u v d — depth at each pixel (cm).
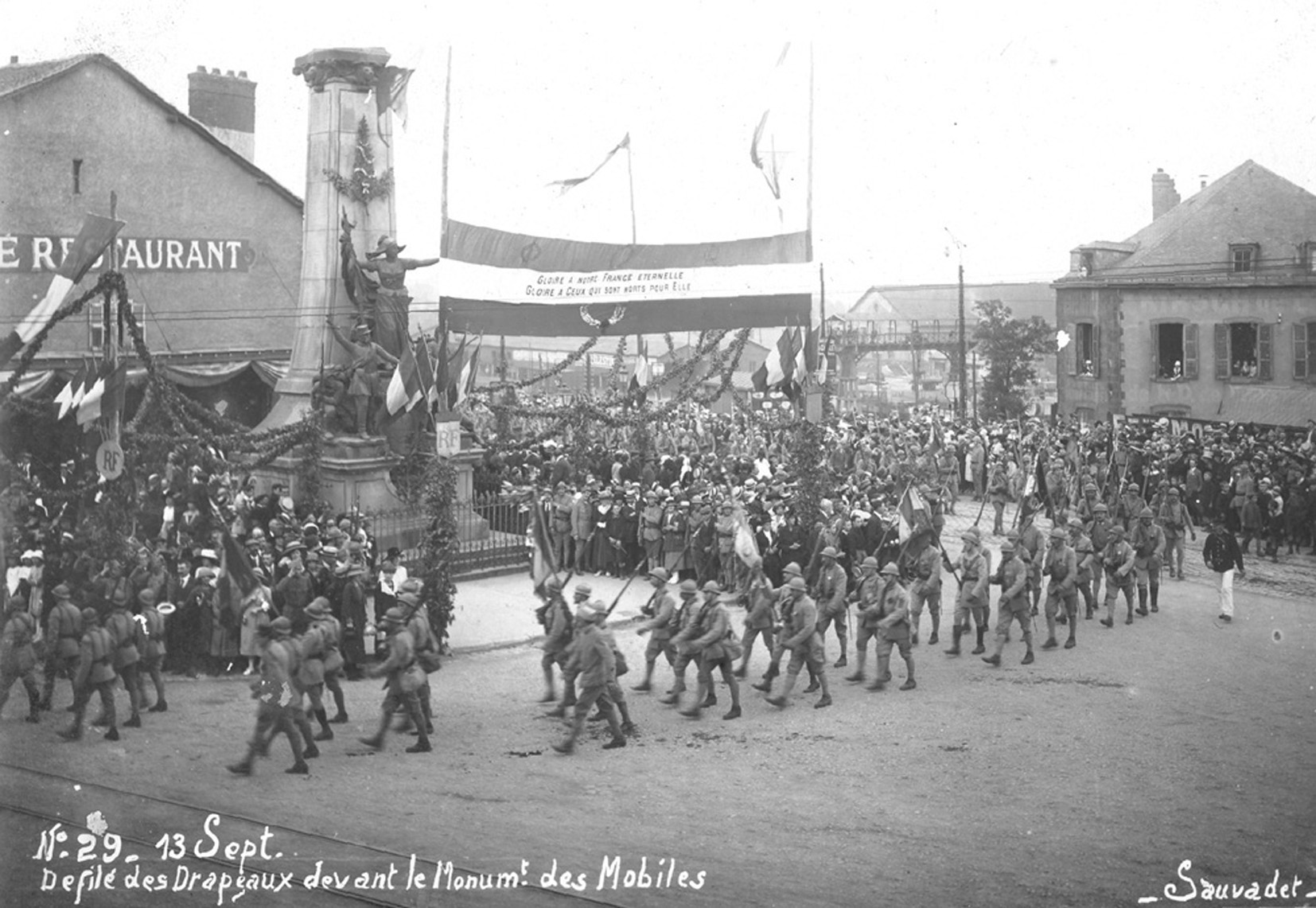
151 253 3162
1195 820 1234
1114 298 3619
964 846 1164
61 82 2961
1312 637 2009
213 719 1542
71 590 1639
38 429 2566
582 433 3048
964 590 1914
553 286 2953
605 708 1468
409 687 1436
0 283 2897
